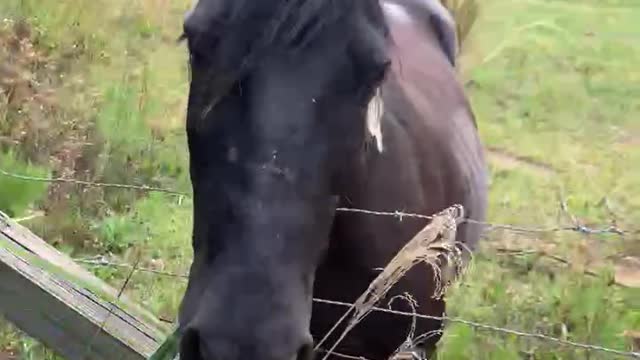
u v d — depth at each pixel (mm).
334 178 2227
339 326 2752
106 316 2705
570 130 8375
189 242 4941
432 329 3176
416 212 2871
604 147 8023
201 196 2246
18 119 5434
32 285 2678
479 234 3760
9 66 5766
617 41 11383
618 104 9172
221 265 2133
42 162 5188
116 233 4891
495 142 7848
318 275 2643
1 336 3871
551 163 7453
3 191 4539
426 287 2969
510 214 6016
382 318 2859
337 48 2168
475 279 4777
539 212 6102
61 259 2822
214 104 2166
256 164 2115
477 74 9477
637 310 4934
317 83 2145
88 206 5047
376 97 2352
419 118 3047
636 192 6918
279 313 2072
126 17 8086
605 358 4297
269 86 2121
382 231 2680
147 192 5371
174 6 8773
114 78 6777
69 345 2719
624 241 5684
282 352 2045
